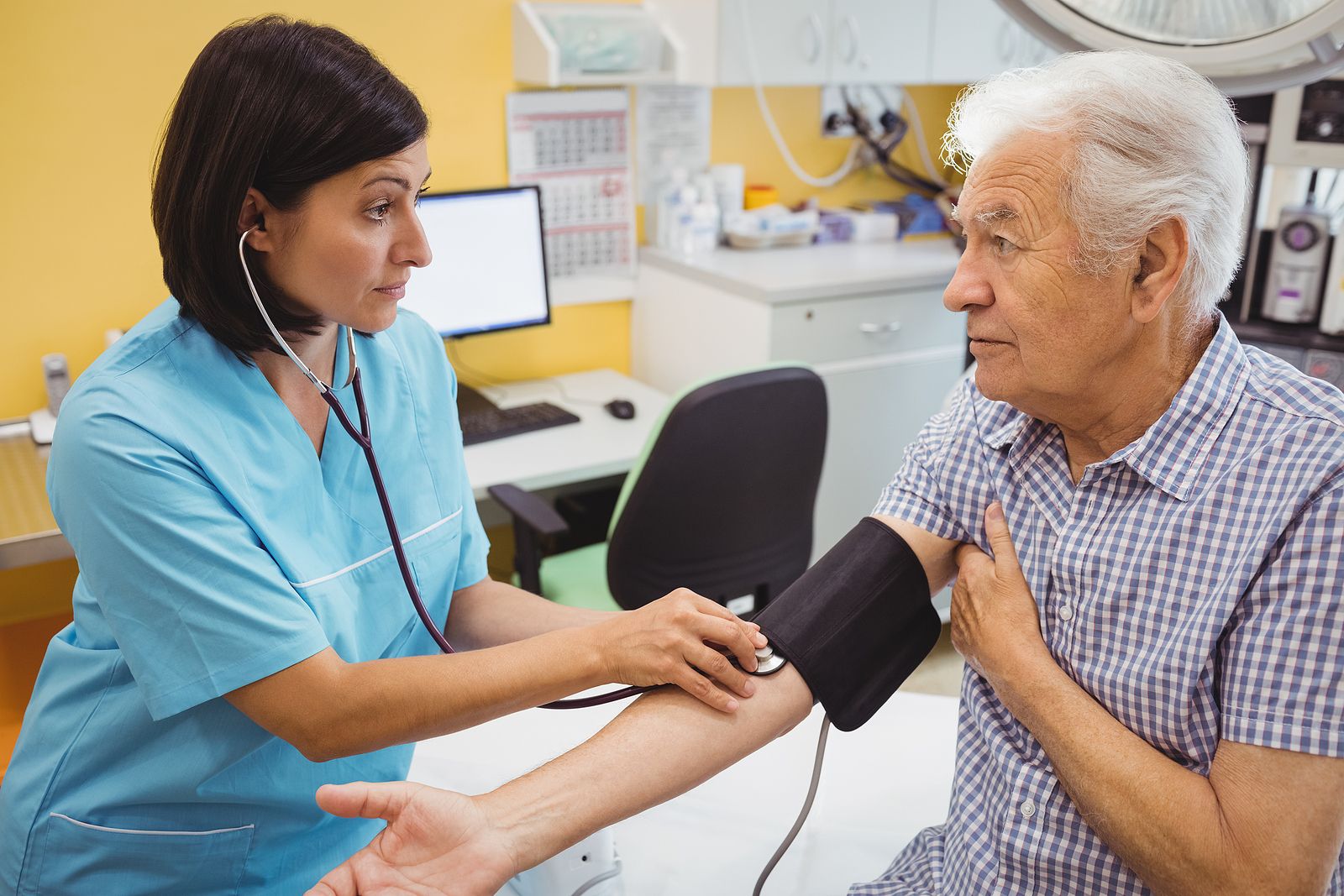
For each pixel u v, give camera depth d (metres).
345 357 1.08
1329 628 0.81
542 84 2.62
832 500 2.79
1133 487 0.94
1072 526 0.96
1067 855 0.95
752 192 3.06
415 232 0.96
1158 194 0.83
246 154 0.88
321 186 0.90
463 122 2.65
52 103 2.23
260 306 0.92
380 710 0.94
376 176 0.91
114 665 1.01
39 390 2.36
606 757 0.96
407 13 2.52
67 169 2.28
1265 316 2.36
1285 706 0.82
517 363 2.91
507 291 2.65
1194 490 0.90
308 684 0.93
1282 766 0.82
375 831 1.19
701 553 2.00
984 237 0.90
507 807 0.91
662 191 2.94
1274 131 2.12
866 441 2.79
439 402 1.20
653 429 1.88
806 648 1.05
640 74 2.68
